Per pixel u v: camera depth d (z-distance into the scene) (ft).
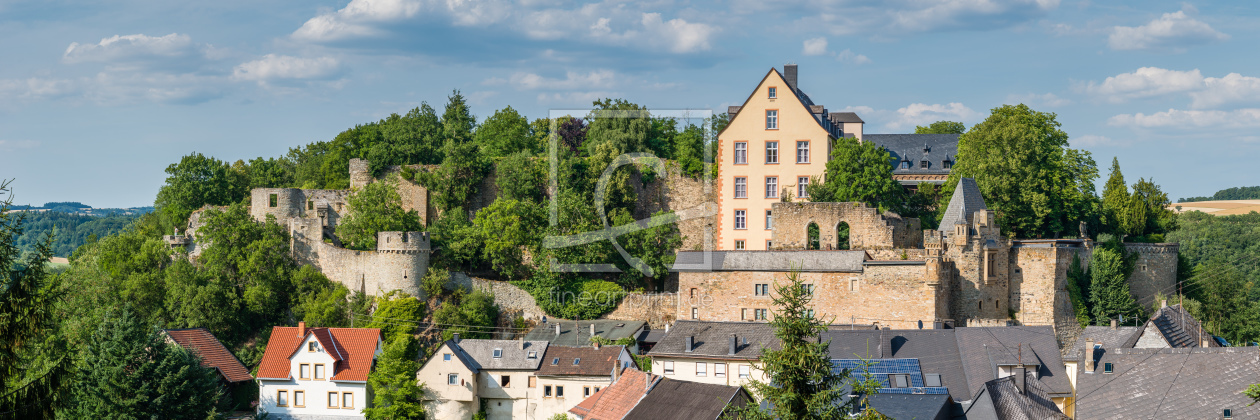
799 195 347.77
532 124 476.54
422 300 375.45
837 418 151.84
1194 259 543.39
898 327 311.68
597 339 337.31
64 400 143.54
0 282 146.41
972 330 269.44
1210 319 378.73
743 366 285.64
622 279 371.35
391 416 308.40
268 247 392.47
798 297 161.17
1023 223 346.33
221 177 476.13
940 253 313.12
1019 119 370.32
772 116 349.20
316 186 451.12
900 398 225.97
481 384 320.91
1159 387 235.61
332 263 390.83
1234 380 230.07
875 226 335.67
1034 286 323.57
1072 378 248.52
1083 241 336.29
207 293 373.81
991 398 222.07
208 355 337.52
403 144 440.45
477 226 391.65
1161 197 408.67
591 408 266.36
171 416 286.87
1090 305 331.36
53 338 307.99
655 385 254.88
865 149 349.00
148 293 382.63
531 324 372.38
